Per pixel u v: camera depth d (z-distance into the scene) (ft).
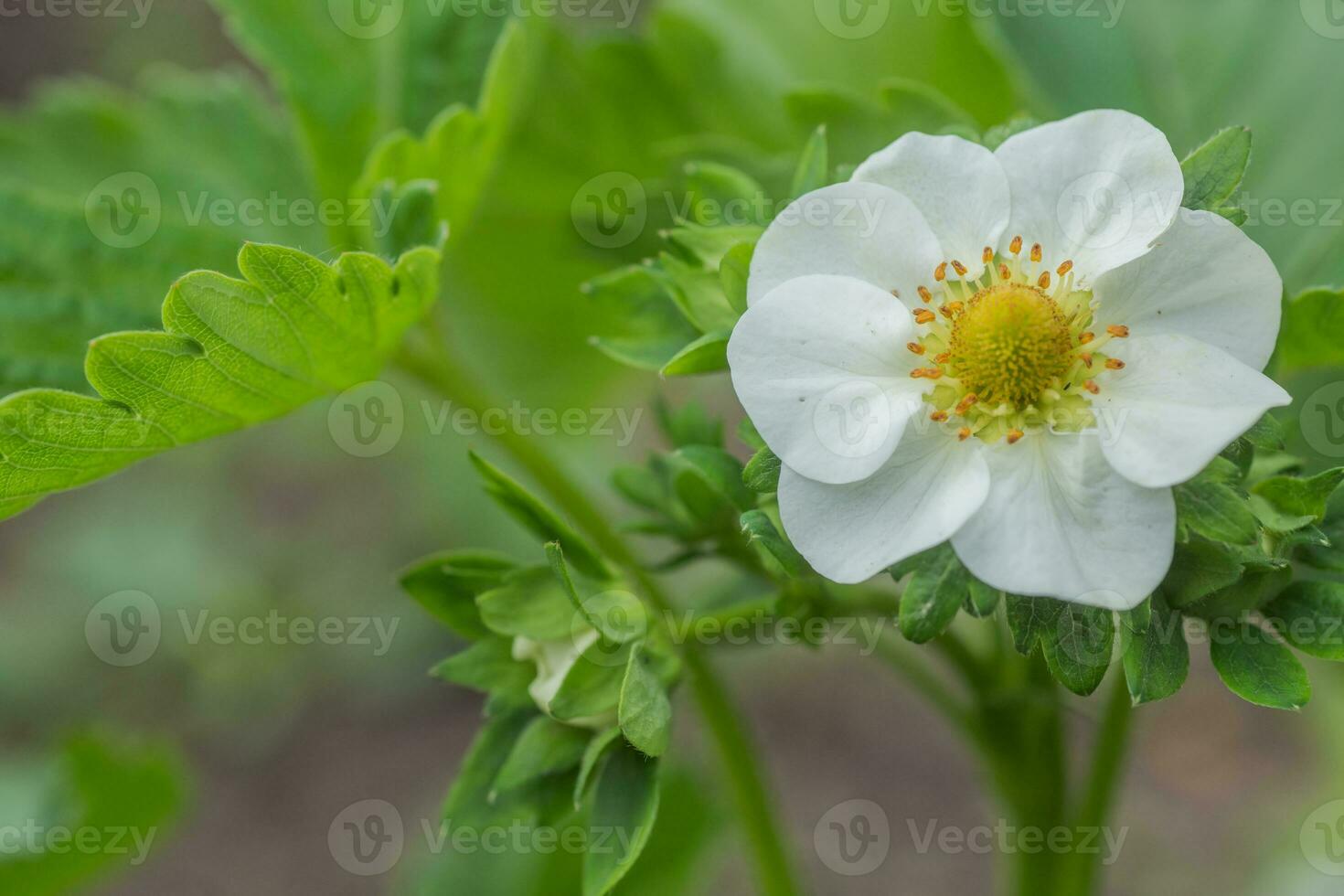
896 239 0.71
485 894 0.92
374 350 0.77
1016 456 0.69
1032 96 0.87
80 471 0.75
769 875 0.78
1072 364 0.70
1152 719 1.59
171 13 2.01
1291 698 0.68
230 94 0.91
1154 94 0.88
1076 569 0.67
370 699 1.66
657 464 0.75
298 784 1.61
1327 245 0.84
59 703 1.60
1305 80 0.88
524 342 0.93
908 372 0.70
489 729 0.73
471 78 0.86
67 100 0.91
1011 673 0.78
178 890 1.52
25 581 1.66
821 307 0.70
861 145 0.81
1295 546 0.70
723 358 0.72
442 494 1.56
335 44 0.86
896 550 0.68
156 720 1.62
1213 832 1.45
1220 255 0.69
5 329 0.83
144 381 0.74
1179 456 0.67
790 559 0.69
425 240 0.78
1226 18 0.89
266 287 0.73
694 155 0.84
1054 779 0.79
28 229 0.84
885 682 1.65
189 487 1.72
